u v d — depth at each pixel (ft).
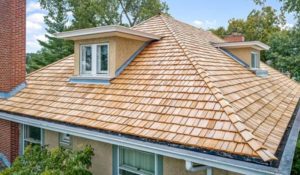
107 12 122.21
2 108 34.22
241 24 136.77
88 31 31.68
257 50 45.34
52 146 31.94
